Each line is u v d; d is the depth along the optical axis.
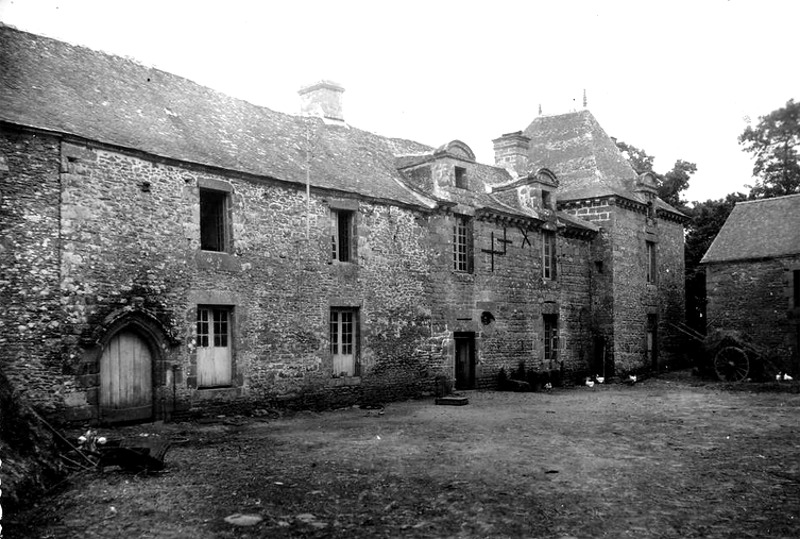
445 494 8.20
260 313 15.73
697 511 7.48
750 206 29.53
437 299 20.62
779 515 7.31
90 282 12.72
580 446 11.45
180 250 14.24
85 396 12.51
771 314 26.47
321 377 17.02
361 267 18.27
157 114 15.59
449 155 21.33
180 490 8.35
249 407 15.38
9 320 11.66
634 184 28.73
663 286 30.00
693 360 30.89
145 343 13.79
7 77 13.17
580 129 29.78
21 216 11.88
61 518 7.25
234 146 16.44
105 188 13.05
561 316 25.28
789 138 36.62
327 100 21.97
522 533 6.74
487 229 22.52
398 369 19.27
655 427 13.71
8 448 8.25
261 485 8.62
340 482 8.80
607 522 7.08
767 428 13.58
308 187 16.86
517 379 23.11
